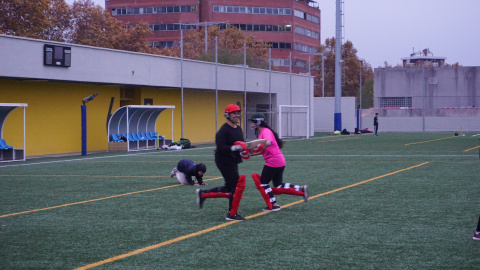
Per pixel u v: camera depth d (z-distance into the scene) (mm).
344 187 13562
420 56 90500
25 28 44031
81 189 13828
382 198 11719
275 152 10078
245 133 46156
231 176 9258
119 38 67500
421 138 42062
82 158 24859
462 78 62438
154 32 108500
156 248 7453
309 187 13586
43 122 27703
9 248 7566
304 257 6898
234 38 78312
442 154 24578
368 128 61750
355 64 97000
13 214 10266
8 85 25781
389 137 44750
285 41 111938
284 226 8836
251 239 7930
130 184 14789
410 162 20594
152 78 32406
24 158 23797
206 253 7148
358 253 7078
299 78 49875
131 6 109500
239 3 108625
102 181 15539
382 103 65125
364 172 17141
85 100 27047
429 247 7371
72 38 63281
